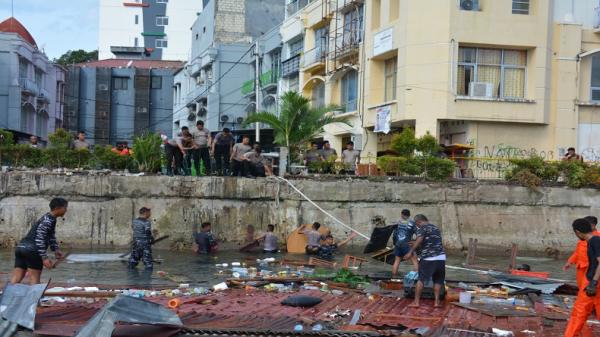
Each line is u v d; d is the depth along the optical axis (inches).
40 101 1974.7
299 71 1582.2
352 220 912.3
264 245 869.2
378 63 1267.2
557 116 1154.0
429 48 1117.7
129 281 599.5
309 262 741.3
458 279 658.2
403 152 957.2
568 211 943.0
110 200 884.0
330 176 921.5
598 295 361.7
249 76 2028.8
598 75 1176.2
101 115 2498.8
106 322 344.5
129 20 3388.3
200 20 2332.7
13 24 1998.0
